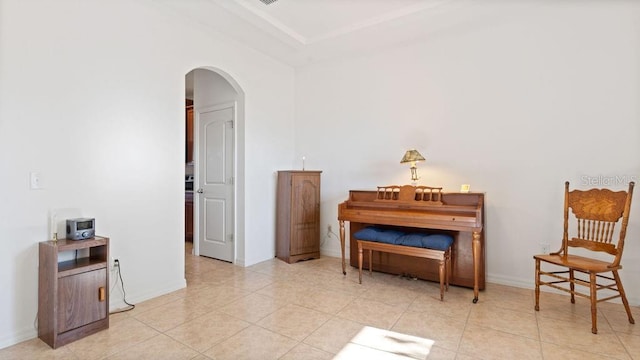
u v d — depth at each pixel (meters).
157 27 2.83
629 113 2.62
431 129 3.52
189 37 3.09
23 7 2.04
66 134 2.25
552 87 2.91
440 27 3.26
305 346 1.99
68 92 2.26
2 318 1.98
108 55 2.48
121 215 2.57
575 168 2.82
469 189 3.25
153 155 2.80
